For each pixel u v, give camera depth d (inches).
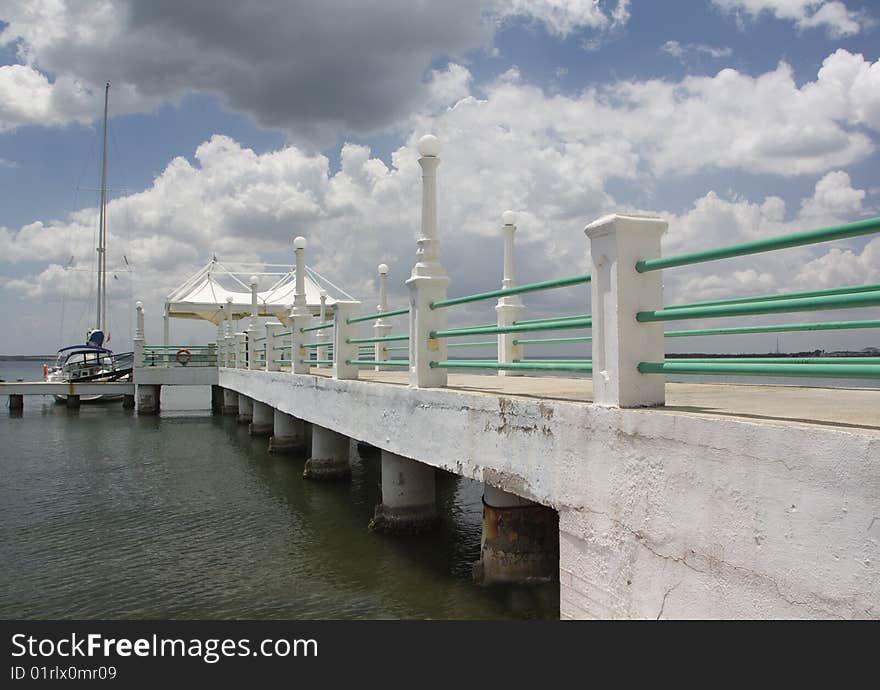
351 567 327.6
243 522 422.0
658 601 151.6
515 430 213.8
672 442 148.6
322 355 506.0
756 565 127.8
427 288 292.7
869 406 173.5
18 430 925.8
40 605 286.2
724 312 142.3
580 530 180.1
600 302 175.0
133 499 490.3
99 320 1646.2
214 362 1226.6
